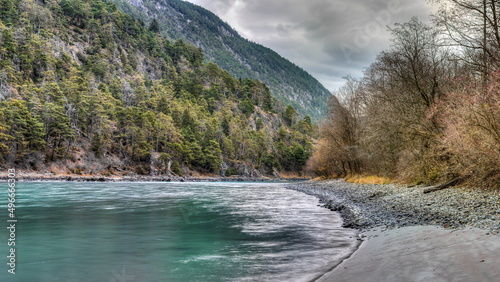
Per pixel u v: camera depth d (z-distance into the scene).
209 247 11.98
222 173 162.62
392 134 31.30
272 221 17.89
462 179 20.80
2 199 30.72
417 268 7.16
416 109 27.81
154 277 8.45
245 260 10.01
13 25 163.50
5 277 8.65
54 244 12.55
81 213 21.30
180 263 9.81
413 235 10.85
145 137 140.25
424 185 26.08
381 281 6.81
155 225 16.88
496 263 6.47
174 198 34.34
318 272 8.48
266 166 192.25
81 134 125.38
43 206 25.02
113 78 185.62
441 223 12.09
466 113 17.20
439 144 23.64
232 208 24.45
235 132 187.88
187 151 146.12
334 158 62.50
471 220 11.43
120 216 20.11
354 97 50.94
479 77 18.41
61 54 171.25
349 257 9.80
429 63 28.06
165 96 180.00
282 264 9.41
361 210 19.89
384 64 31.03
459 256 7.40
